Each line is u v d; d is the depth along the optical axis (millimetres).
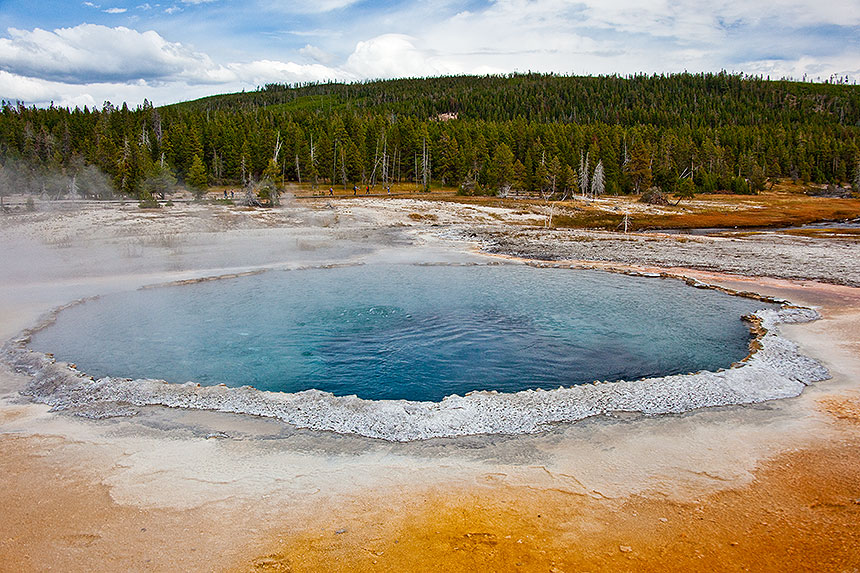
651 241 40906
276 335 16984
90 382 12328
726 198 83875
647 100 167875
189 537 6953
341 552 6652
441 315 19375
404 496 7887
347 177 85438
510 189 85000
